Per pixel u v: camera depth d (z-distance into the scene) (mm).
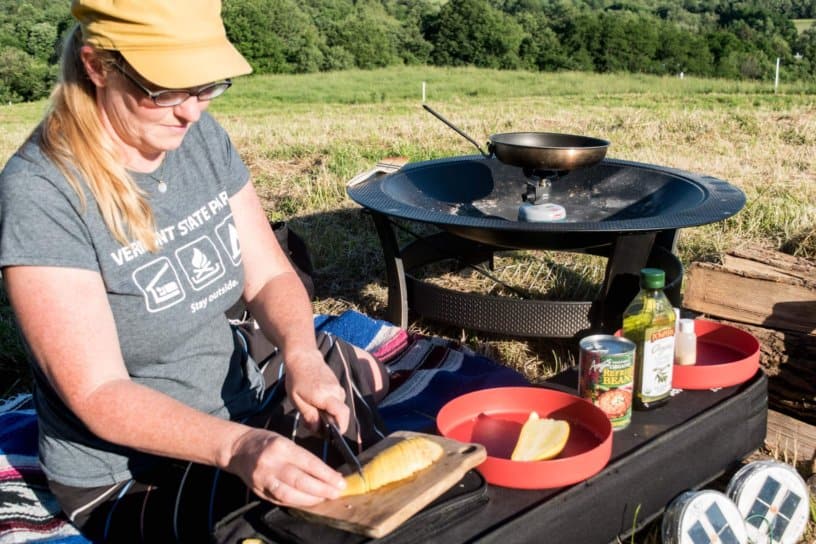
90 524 1815
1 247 1540
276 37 46312
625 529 1850
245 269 2084
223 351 1925
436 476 1574
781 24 66312
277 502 1505
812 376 2588
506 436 1921
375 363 2598
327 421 1730
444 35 51688
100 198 1604
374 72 39750
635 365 2027
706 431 2012
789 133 9484
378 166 3482
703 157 7859
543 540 1661
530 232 2713
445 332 3584
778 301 2764
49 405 1772
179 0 1527
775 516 2100
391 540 1496
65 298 1564
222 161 1952
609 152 8305
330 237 4949
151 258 1712
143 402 1570
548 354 3367
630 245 2793
